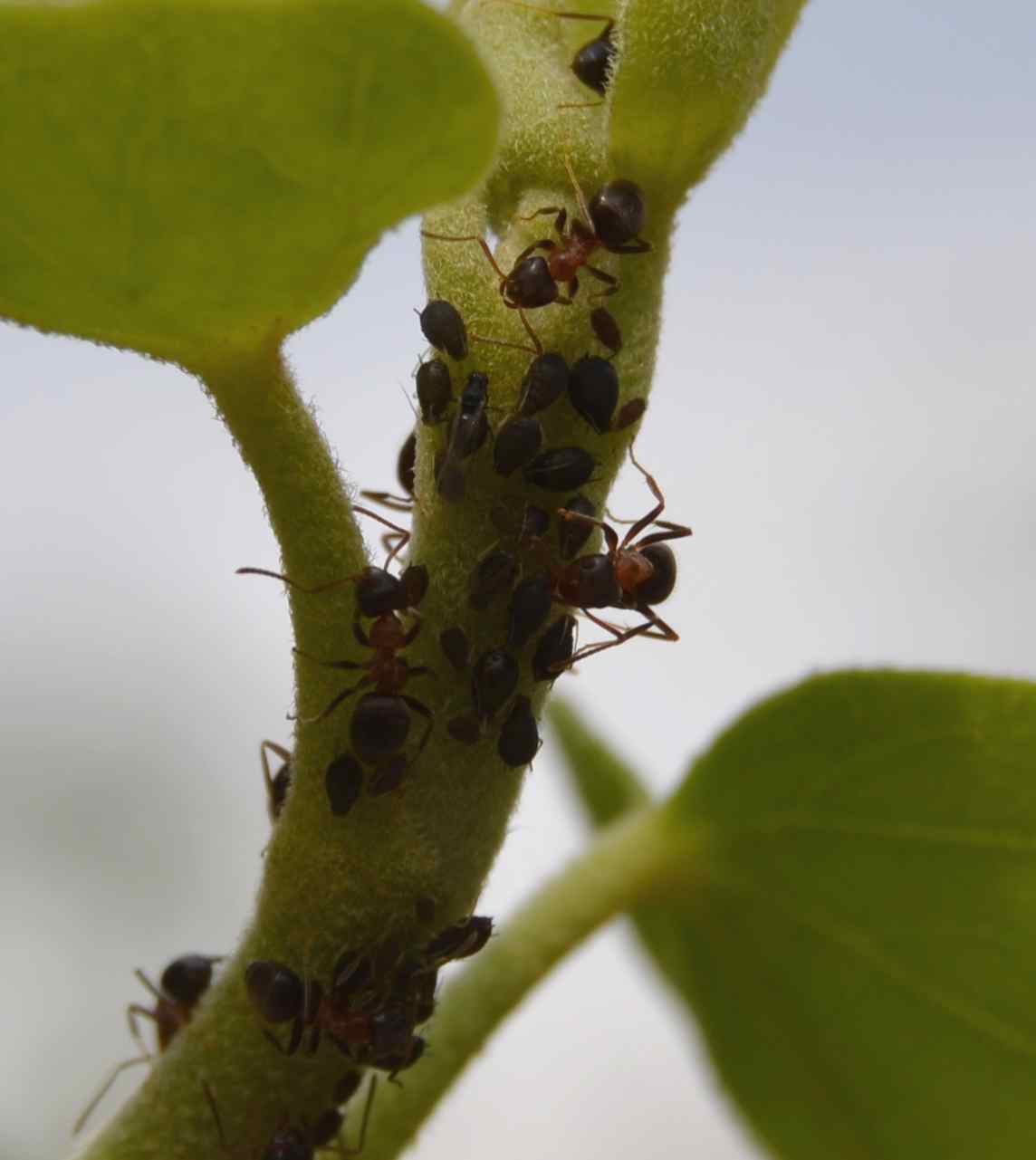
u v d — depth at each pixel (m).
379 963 0.11
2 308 0.10
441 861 0.11
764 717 0.11
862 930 0.12
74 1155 0.11
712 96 0.11
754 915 0.12
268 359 0.10
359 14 0.09
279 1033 0.11
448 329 0.11
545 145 0.11
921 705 0.11
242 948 0.11
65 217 0.10
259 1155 0.11
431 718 0.11
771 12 0.11
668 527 0.12
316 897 0.11
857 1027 0.12
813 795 0.11
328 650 0.11
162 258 0.10
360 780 0.11
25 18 0.09
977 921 0.12
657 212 0.11
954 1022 0.12
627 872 0.12
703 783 0.12
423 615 0.11
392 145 0.10
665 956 0.12
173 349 0.10
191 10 0.09
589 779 0.13
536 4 0.11
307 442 0.10
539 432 0.11
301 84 0.10
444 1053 0.11
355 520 0.11
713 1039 0.12
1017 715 0.11
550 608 0.11
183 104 0.10
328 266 0.10
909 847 0.11
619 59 0.11
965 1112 0.12
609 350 0.11
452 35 0.09
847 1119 0.12
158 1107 0.11
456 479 0.11
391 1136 0.11
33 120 0.10
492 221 0.11
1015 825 0.11
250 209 0.10
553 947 0.12
